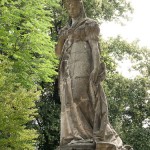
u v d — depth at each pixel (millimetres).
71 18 10266
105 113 9219
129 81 31016
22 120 14562
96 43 9734
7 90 14625
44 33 19328
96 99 9352
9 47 18375
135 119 31531
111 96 29422
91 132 9195
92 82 9406
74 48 9828
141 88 31000
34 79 19422
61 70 9914
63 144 9281
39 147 25688
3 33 17812
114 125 28266
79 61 9664
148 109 31109
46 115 25391
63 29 10297
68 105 9469
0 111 14133
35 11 19219
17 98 14562
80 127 9242
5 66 15039
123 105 30109
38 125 25391
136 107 31203
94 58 9562
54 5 20516
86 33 9820
